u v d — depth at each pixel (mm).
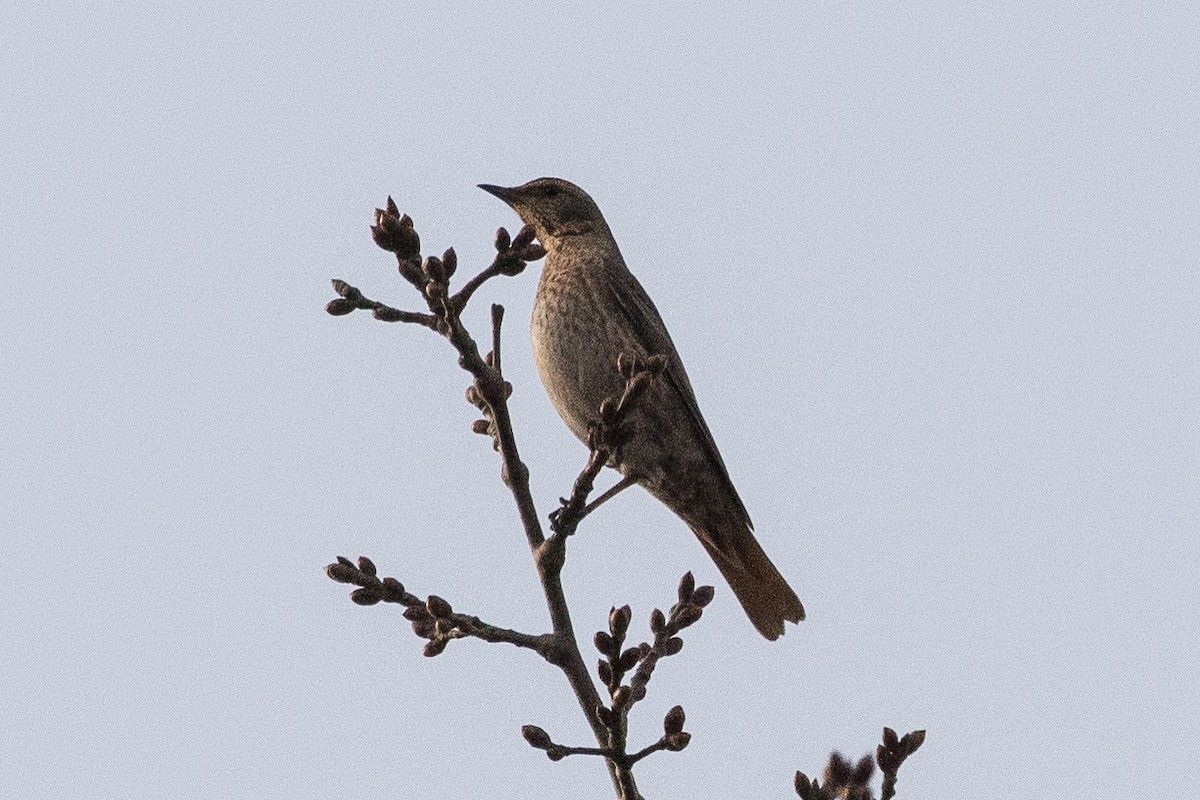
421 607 10008
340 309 9930
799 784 8914
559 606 9852
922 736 8914
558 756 9141
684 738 9133
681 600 10016
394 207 10008
